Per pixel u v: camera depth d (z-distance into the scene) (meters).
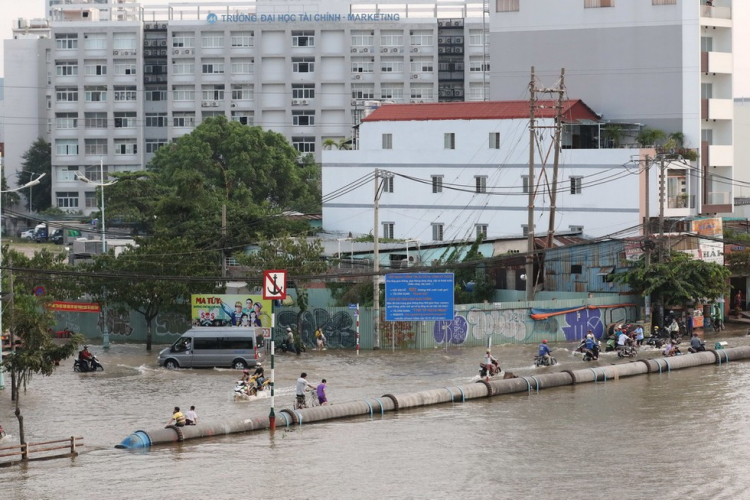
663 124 124.38
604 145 123.25
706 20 124.31
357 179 127.50
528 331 90.81
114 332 97.50
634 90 125.62
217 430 53.91
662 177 93.81
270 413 55.84
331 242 115.38
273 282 55.94
